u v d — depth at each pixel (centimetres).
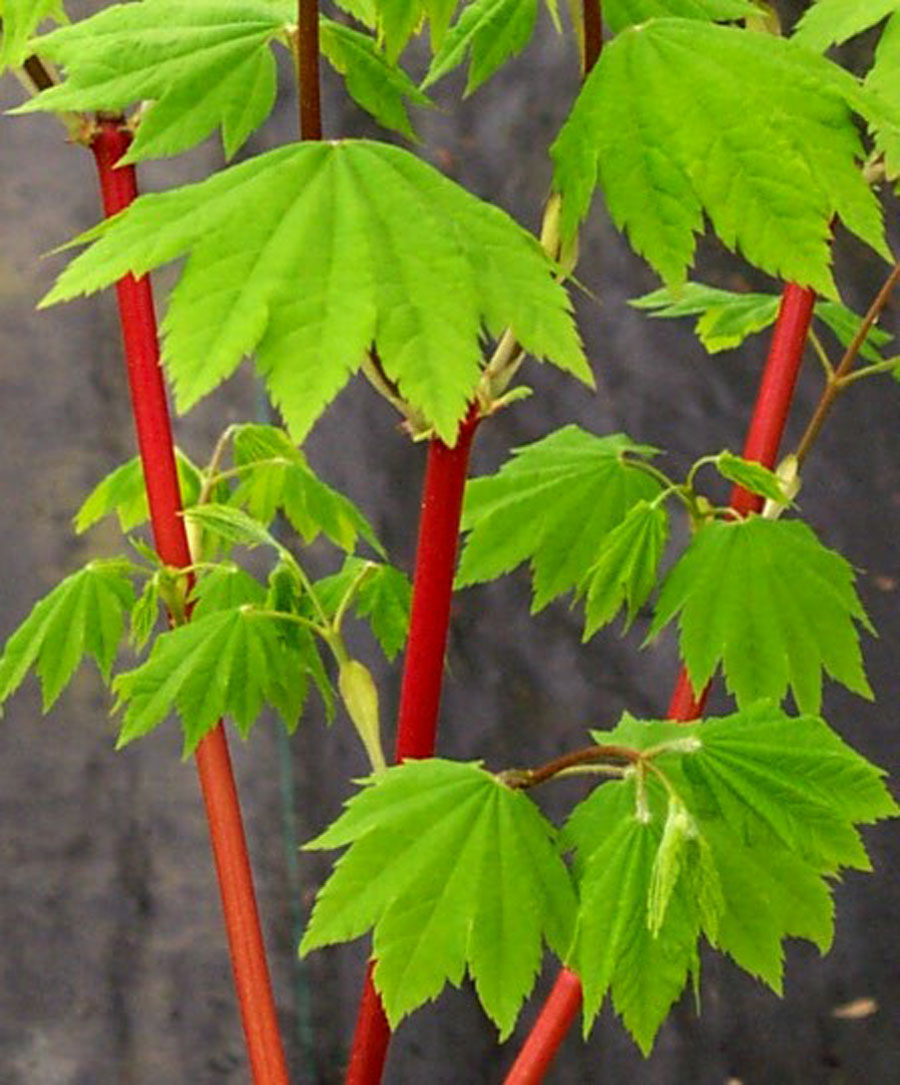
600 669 167
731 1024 152
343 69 79
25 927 150
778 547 84
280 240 73
